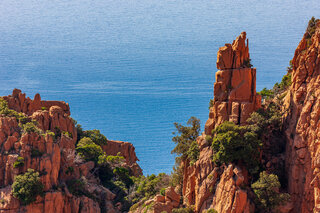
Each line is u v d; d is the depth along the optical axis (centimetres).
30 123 16900
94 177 18975
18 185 15262
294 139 12325
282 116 13375
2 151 16112
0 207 15150
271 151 13225
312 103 12081
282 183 12762
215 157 13200
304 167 11938
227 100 13912
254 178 12888
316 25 13238
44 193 15675
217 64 14138
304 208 11806
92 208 16738
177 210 13788
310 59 12469
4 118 16588
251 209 12362
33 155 16062
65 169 17100
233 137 12794
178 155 15975
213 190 13212
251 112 13525
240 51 13875
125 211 17550
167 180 16912
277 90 16050
